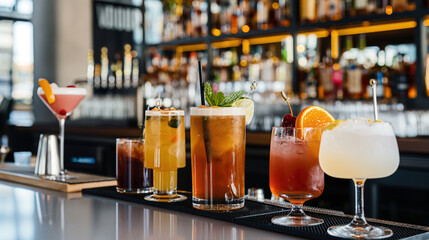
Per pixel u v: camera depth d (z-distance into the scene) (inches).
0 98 195.5
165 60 188.5
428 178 92.6
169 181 51.6
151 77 185.5
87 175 70.9
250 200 51.0
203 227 39.9
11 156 139.4
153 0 214.2
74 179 65.6
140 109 182.1
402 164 96.0
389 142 38.0
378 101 128.3
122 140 55.7
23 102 272.1
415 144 95.2
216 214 43.2
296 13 144.0
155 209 47.8
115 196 54.8
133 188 55.2
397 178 97.0
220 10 167.5
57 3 219.3
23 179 68.4
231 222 41.7
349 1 135.2
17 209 48.2
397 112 124.0
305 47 150.7
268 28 149.3
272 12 153.3
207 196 45.0
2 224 41.7
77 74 225.3
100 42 233.6
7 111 196.7
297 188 41.1
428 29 125.6
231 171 45.0
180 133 50.8
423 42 120.1
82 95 73.5
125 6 241.0
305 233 36.6
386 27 134.6
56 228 40.0
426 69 122.5
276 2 152.9
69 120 201.3
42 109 218.5
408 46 133.8
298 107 146.2
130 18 242.7
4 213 46.3
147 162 50.9
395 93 129.4
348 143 37.5
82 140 166.4
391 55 136.4
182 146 51.0
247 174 119.8
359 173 37.5
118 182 56.2
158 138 50.0
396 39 136.1
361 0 131.1
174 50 196.5
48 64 219.6
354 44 144.4
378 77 132.3
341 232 36.4
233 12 163.2
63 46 221.1
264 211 44.7
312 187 41.2
